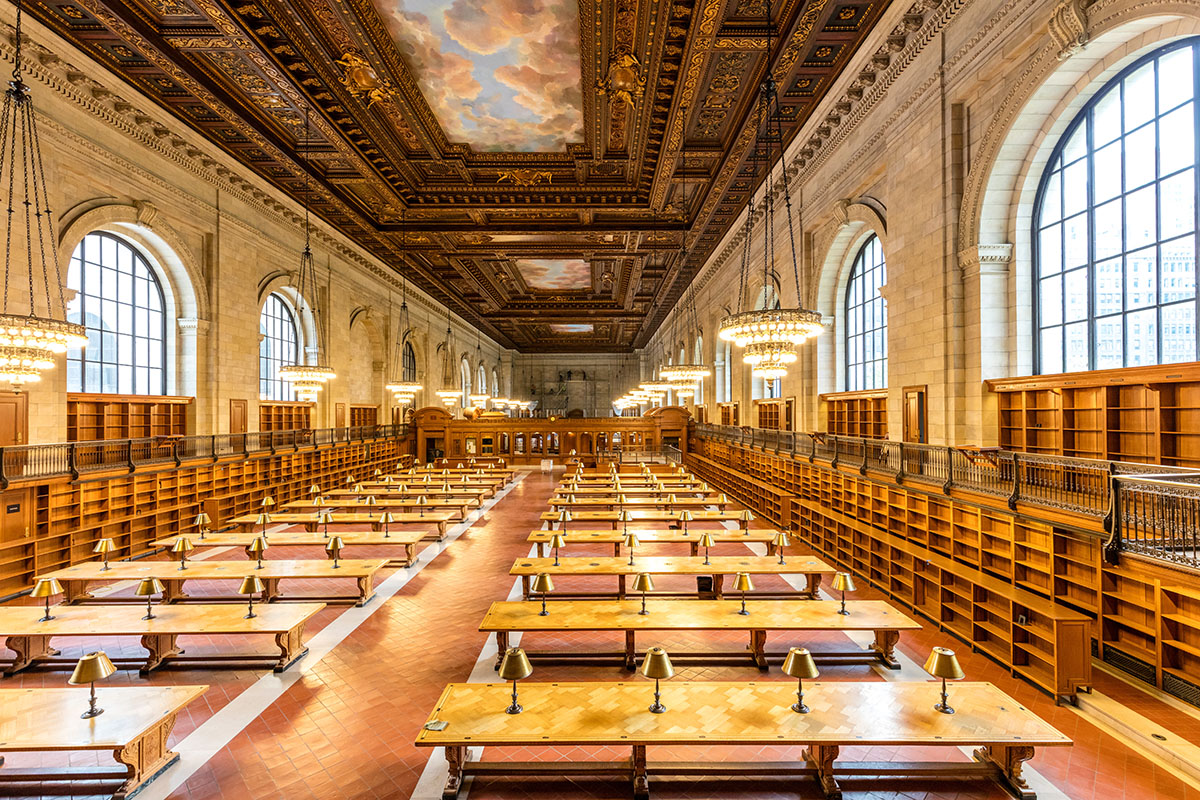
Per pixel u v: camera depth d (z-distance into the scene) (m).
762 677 6.63
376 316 27.61
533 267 27.89
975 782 4.69
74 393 12.13
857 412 14.05
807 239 15.65
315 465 20.41
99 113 11.66
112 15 9.11
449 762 4.50
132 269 14.05
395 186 16.45
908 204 10.52
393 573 10.93
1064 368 8.22
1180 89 6.49
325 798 4.51
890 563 9.45
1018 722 4.35
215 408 15.70
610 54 10.28
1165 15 5.76
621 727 4.26
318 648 7.45
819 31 9.81
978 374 8.96
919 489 9.12
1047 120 8.08
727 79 11.30
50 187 10.69
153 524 12.77
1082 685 5.72
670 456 26.69
